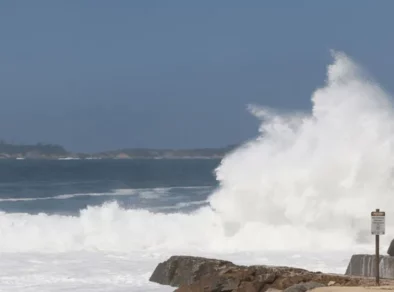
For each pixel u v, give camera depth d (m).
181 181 135.75
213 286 35.41
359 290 32.09
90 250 52.09
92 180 140.38
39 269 44.69
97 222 56.97
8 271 44.06
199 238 56.38
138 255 50.06
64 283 41.03
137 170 196.12
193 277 39.59
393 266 39.00
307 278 35.69
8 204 85.38
